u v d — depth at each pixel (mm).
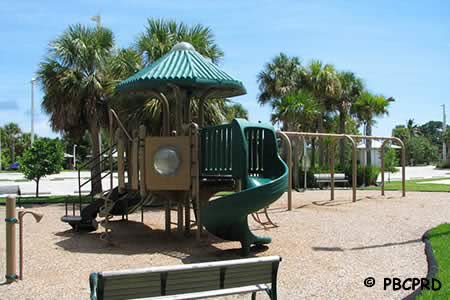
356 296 5594
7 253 6266
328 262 7434
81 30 18844
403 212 13680
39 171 19641
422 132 127062
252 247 8695
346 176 25375
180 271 4090
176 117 9617
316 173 25062
